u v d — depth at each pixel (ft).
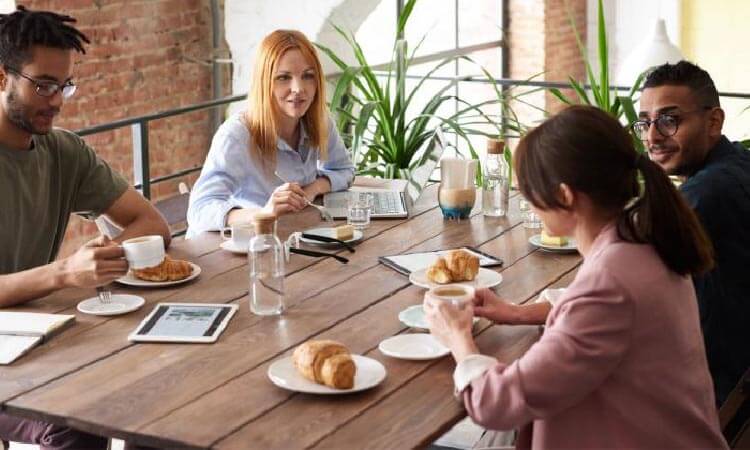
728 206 7.55
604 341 5.42
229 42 21.57
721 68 26.73
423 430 5.63
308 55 10.59
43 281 7.57
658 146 8.00
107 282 7.54
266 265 7.39
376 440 5.52
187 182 21.97
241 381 6.30
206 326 7.15
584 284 5.51
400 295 7.84
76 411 5.91
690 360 5.68
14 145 8.42
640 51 14.78
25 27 7.94
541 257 8.79
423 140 14.84
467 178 10.05
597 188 5.56
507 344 6.83
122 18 19.83
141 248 7.57
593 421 5.61
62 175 8.93
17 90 8.04
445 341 6.29
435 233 9.56
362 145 14.98
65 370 6.49
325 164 11.41
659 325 5.47
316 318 7.36
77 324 7.28
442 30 25.20
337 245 9.07
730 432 6.72
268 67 10.48
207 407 5.94
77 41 8.22
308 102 10.65
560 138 5.57
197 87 21.75
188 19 21.33
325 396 6.07
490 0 26.53
